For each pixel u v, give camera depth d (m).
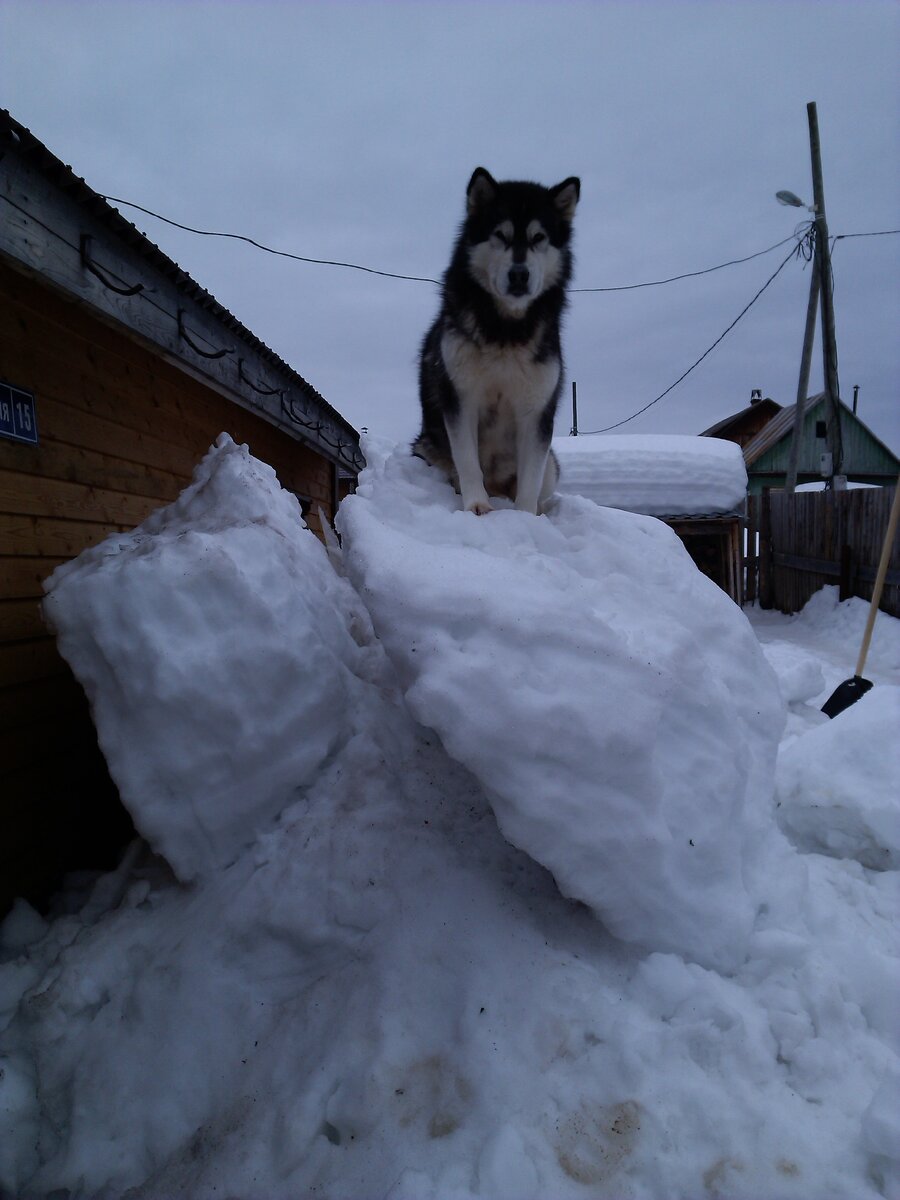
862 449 24.31
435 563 2.05
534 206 2.93
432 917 1.88
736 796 2.01
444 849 2.08
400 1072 1.59
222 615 2.11
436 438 3.41
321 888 1.97
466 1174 1.40
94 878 2.61
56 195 2.25
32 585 2.57
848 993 1.81
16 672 2.46
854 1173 1.38
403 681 1.94
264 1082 1.68
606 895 1.73
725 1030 1.65
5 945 2.24
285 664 2.18
